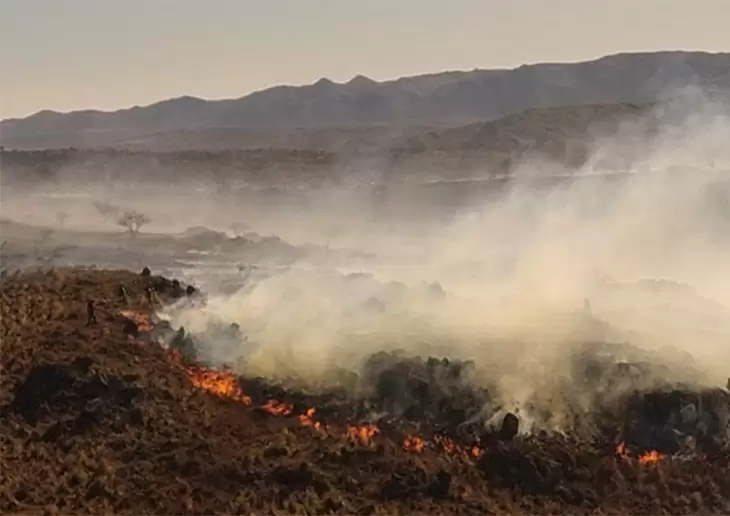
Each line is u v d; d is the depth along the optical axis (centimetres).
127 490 1552
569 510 1521
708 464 1625
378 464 1599
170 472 1596
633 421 1686
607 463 1609
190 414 1753
